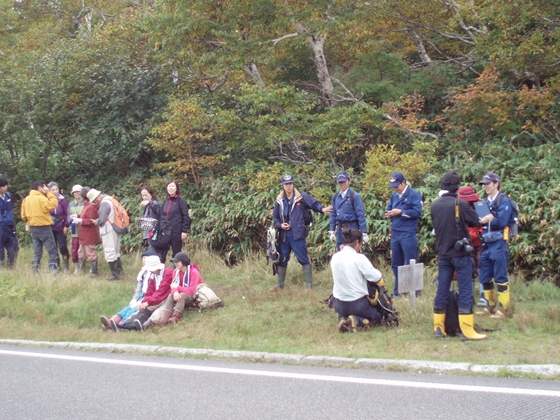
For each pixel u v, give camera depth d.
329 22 15.09
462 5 15.27
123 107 15.93
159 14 15.74
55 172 17.39
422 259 10.99
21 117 16.41
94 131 15.64
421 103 15.49
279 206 10.49
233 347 7.59
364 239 9.62
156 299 9.08
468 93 13.43
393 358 6.68
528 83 15.19
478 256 8.38
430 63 16.78
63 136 17.03
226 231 13.26
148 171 16.06
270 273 11.70
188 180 14.81
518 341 7.13
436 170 12.23
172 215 11.43
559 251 9.52
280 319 8.96
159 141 14.40
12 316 9.90
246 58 15.22
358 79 15.96
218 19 15.50
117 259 12.32
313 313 9.14
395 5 15.78
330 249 11.51
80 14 28.94
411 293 8.41
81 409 5.46
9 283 11.03
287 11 15.61
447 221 7.32
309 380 6.08
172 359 7.25
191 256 13.02
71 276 11.66
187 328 8.73
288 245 10.55
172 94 15.88
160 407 5.43
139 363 7.06
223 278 11.95
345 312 8.06
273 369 6.59
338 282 8.05
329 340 7.66
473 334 7.24
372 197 11.82
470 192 8.28
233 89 16.33
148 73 15.87
